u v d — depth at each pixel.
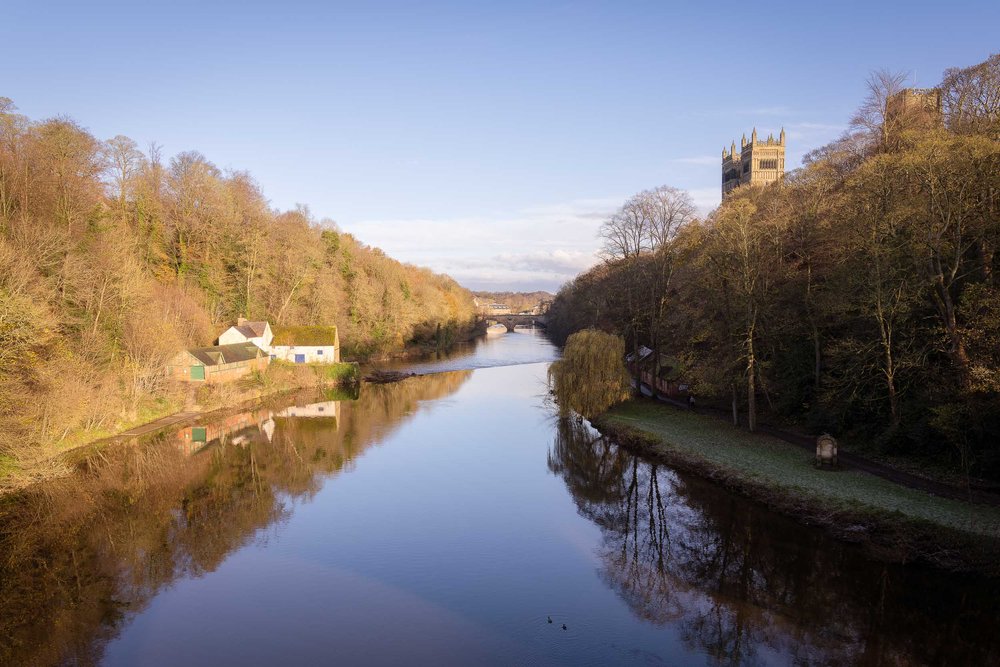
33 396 31.17
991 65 37.97
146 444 40.03
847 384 30.16
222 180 80.62
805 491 25.17
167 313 54.88
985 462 23.14
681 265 46.81
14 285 31.59
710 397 46.00
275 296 81.44
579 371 44.09
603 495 29.88
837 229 31.81
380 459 37.38
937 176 25.16
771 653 16.20
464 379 76.19
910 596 18.58
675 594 19.83
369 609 19.06
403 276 117.94
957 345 24.05
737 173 137.00
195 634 17.64
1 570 21.98
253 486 31.84
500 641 17.17
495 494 30.41
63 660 16.36
